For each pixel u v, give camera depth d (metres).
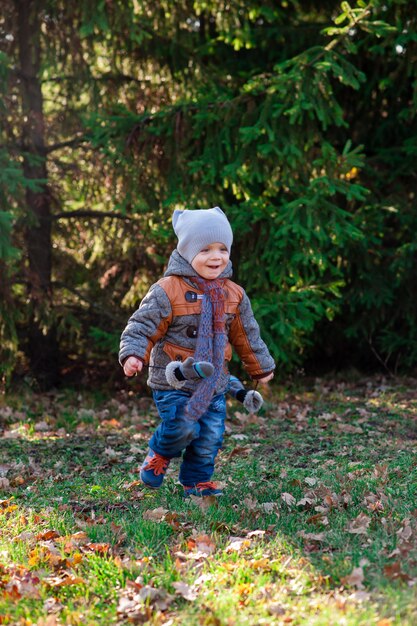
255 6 8.23
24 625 2.87
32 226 8.36
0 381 8.49
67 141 8.77
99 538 3.69
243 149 7.32
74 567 3.35
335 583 3.05
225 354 4.17
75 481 4.99
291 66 8.26
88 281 9.23
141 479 4.32
